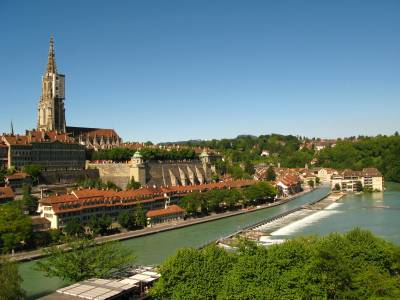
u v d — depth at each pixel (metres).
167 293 125.62
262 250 125.88
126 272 155.38
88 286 138.00
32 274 171.25
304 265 117.19
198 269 124.06
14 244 199.38
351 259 127.50
